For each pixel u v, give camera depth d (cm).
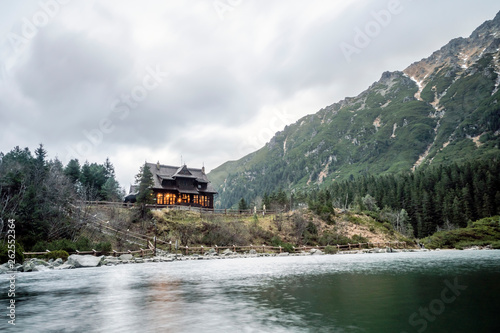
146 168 6562
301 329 893
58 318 1070
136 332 892
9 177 4841
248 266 3094
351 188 17150
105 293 1565
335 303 1231
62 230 4697
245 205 10600
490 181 12169
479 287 1505
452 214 11512
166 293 1541
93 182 8362
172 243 5441
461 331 845
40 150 8600
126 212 6216
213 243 5797
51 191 5094
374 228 7738
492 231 8575
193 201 8994
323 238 6744
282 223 7169
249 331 883
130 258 4097
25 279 2200
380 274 2153
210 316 1062
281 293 1480
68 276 2372
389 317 1007
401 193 14238
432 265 2811
